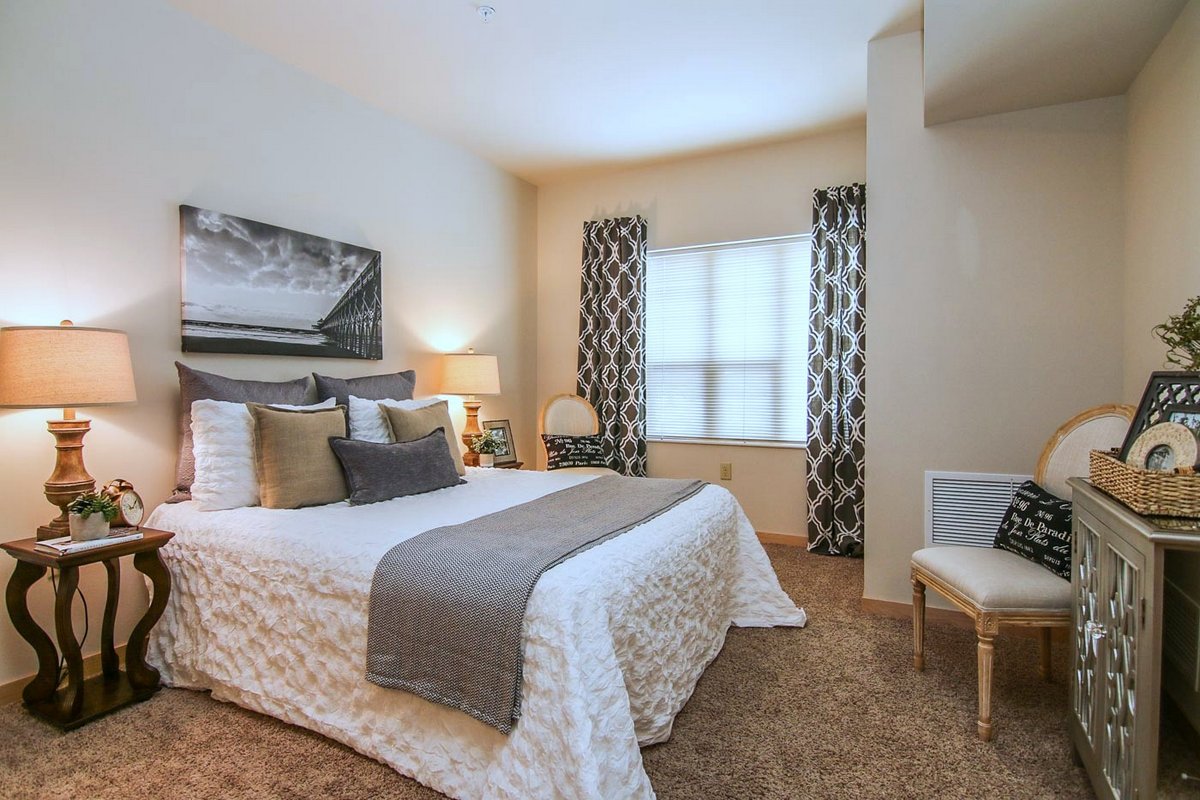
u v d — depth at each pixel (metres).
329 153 3.29
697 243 4.50
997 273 2.74
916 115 2.85
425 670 1.68
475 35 2.82
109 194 2.38
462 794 1.62
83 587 2.34
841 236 3.98
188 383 2.54
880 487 2.96
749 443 4.38
